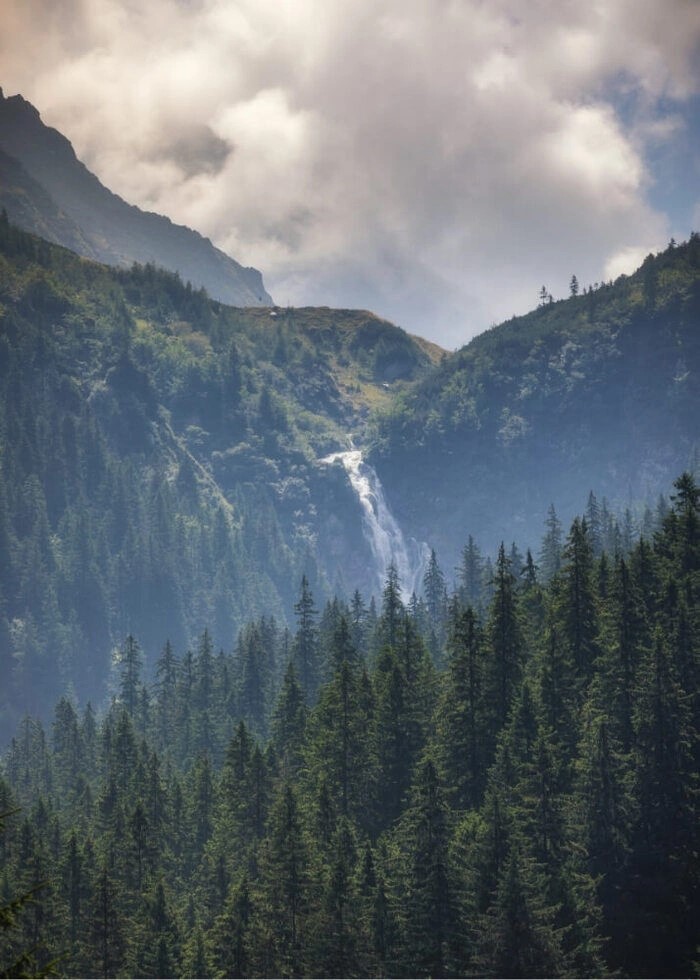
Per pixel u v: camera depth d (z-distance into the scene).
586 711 119.12
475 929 97.31
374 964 99.25
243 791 132.75
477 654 127.00
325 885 104.62
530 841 105.19
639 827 110.00
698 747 115.38
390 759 128.88
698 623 125.75
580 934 99.88
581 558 133.25
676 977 101.12
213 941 108.19
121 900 123.62
